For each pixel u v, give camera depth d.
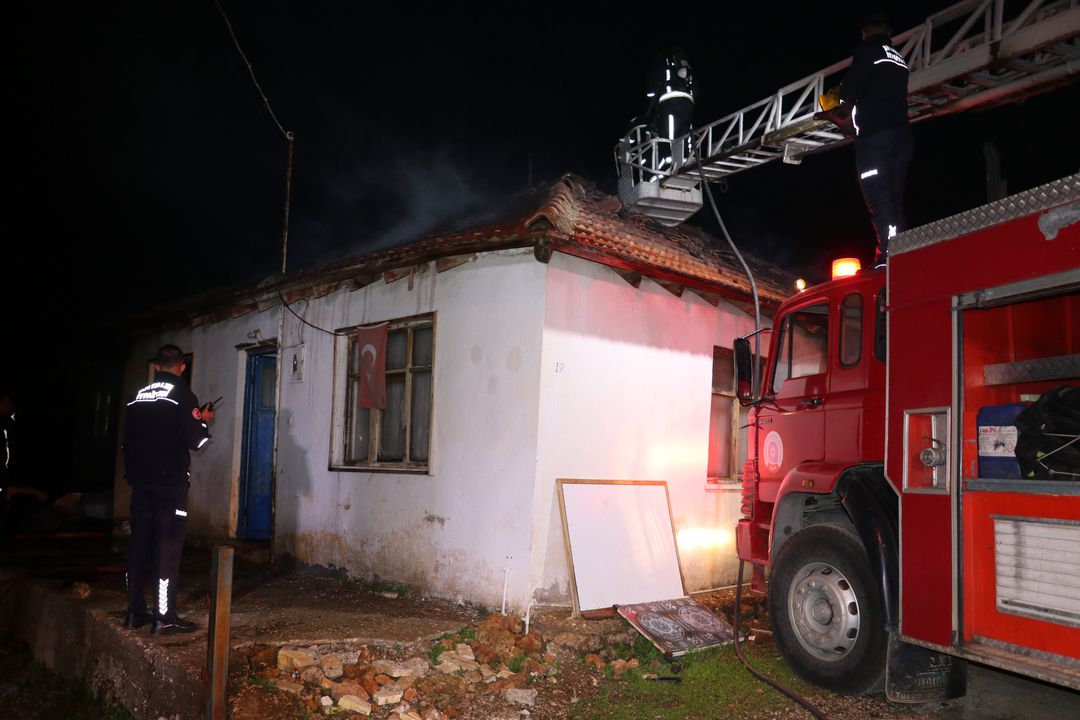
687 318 8.12
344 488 8.20
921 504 4.41
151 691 5.11
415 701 4.90
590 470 7.03
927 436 4.44
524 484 6.63
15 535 10.45
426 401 7.66
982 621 4.06
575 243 6.67
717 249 9.61
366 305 8.33
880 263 5.56
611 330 7.30
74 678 6.15
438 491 7.29
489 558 6.78
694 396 8.11
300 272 8.88
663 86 7.71
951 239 4.36
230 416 10.12
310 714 4.58
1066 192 3.75
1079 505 3.65
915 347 4.53
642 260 7.14
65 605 6.53
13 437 14.73
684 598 7.11
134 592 5.66
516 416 6.78
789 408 6.16
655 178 7.70
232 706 4.44
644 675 5.58
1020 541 3.91
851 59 6.03
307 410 8.84
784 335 6.54
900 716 4.88
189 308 10.61
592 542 6.72
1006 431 4.09
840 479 5.27
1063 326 4.59
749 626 6.86
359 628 5.96
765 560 6.23
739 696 5.22
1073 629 3.64
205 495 10.35
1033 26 5.38
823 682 5.17
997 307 4.29
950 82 6.01
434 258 7.50
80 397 15.23
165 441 5.59
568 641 5.95
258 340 9.81
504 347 6.95
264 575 8.48
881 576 4.77
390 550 7.63
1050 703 5.10
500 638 5.80
